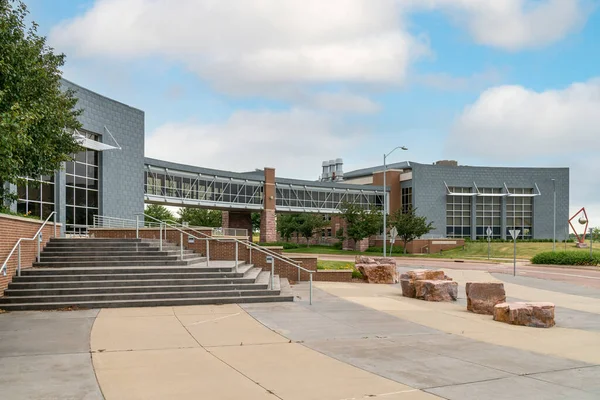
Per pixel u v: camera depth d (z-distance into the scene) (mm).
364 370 8031
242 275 16469
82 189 31453
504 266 39812
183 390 6852
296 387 7078
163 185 50094
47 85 16844
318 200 69750
